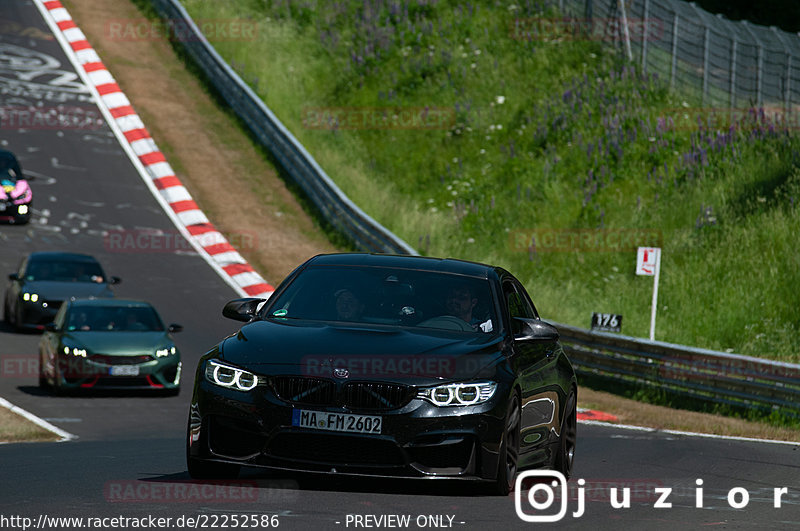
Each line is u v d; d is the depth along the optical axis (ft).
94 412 183.52
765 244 355.15
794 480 117.50
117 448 130.00
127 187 418.51
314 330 85.87
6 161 375.86
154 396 208.23
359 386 80.64
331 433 80.02
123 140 464.65
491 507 82.69
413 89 528.63
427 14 588.50
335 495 83.46
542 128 465.06
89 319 214.48
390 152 485.97
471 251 396.37
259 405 81.00
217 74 532.73
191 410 85.87
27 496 81.25
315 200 419.95
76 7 611.06
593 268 373.40
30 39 561.02
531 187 431.43
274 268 358.23
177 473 98.37
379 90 533.55
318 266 97.09
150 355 205.36
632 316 338.54
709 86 474.49
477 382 82.58
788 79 458.50
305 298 92.79
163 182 427.74
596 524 79.10
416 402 80.74
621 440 165.07
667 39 500.74
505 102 498.69
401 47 564.30
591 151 437.17
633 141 438.40
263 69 558.97
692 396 244.01
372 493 85.46
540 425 96.22
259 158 464.65
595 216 402.11
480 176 451.53
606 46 515.50
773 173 393.91
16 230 360.48
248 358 82.99
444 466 81.66
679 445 158.81
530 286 366.22
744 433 199.11
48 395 201.77
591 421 205.16
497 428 82.89
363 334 85.35
